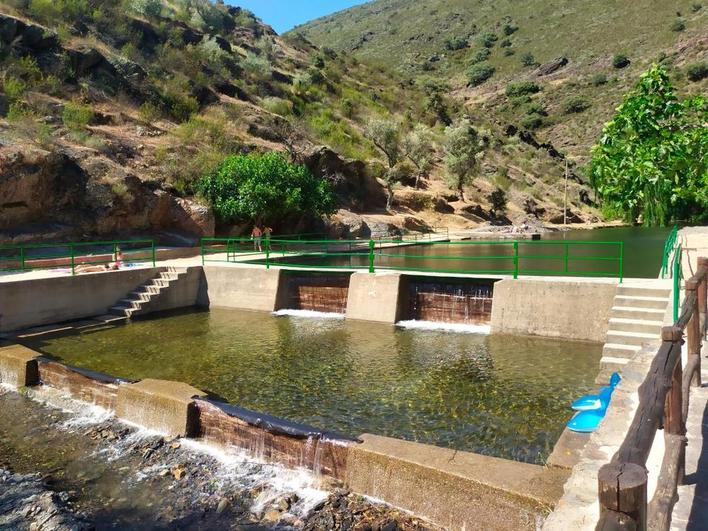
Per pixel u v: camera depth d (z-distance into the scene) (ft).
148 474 25.18
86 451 27.35
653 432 9.42
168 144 101.09
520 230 157.79
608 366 35.63
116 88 111.75
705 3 379.76
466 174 189.26
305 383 35.22
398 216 145.89
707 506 13.44
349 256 96.99
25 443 28.25
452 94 416.26
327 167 134.72
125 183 79.92
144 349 43.42
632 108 23.53
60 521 21.61
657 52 356.79
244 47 204.95
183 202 88.53
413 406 31.12
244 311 58.80
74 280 52.70
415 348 42.91
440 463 21.15
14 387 35.86
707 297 26.76
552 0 494.18
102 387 32.09
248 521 21.62
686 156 23.03
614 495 7.64
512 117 360.07
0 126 76.38
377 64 304.50
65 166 74.69
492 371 36.83
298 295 59.06
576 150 312.29
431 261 91.25
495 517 19.15
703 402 19.56
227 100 139.23
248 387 34.55
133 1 151.23
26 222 70.33
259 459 26.02
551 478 19.72
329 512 21.65
